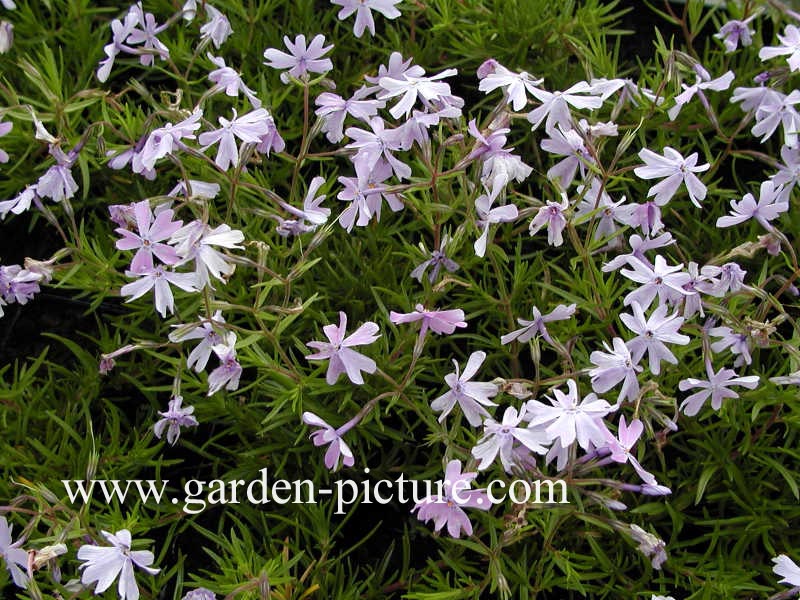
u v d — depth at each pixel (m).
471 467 0.24
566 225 0.27
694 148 0.36
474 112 0.36
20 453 0.29
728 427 0.30
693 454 0.30
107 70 0.29
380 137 0.26
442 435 0.25
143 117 0.31
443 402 0.25
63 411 0.32
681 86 0.31
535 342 0.25
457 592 0.26
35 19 0.36
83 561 0.27
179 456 0.32
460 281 0.26
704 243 0.34
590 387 0.29
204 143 0.26
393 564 0.31
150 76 0.37
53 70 0.31
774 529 0.29
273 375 0.28
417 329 0.27
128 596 0.23
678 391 0.30
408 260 0.32
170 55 0.34
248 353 0.27
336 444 0.24
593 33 0.35
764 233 0.33
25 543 0.27
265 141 0.27
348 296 0.31
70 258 0.35
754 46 0.35
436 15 0.35
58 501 0.25
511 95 0.26
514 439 0.24
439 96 0.27
